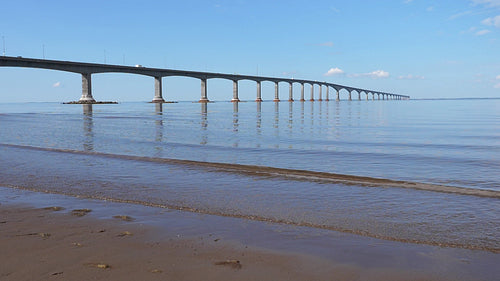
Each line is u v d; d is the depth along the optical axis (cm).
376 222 579
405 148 1739
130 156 1384
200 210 650
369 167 1198
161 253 438
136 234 509
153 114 6269
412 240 494
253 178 957
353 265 407
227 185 870
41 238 489
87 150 1616
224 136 2370
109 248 452
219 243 476
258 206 678
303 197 751
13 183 888
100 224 558
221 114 6244
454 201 716
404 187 850
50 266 395
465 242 487
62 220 577
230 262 412
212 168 1117
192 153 1547
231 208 664
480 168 1167
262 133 2609
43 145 1811
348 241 488
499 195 768
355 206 680
